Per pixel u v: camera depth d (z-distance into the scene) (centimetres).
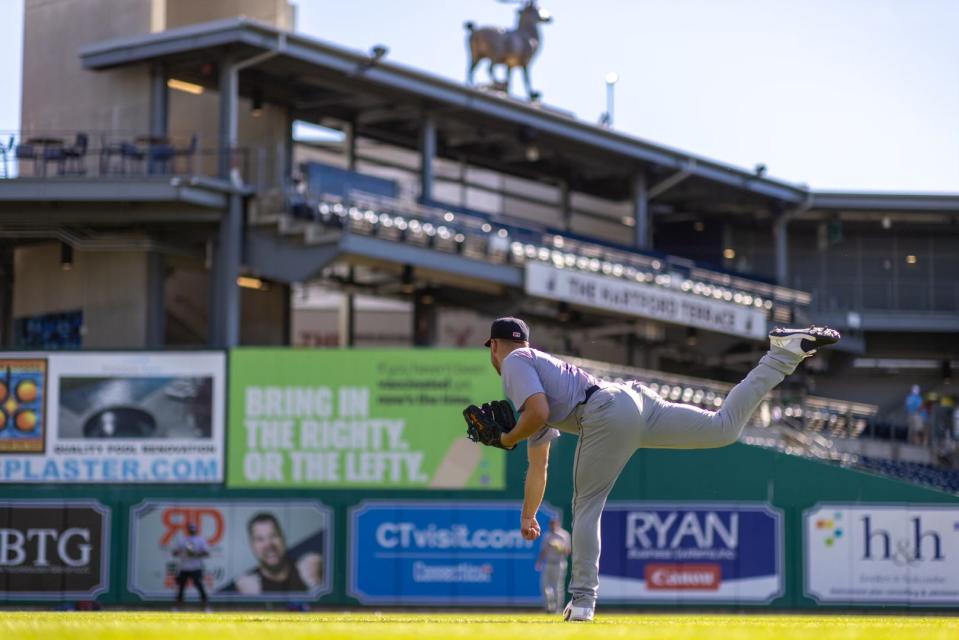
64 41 7525
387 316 9925
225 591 5994
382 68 7244
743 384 1546
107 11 7425
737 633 1051
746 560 6038
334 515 6031
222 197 6806
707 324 8425
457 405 6069
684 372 9806
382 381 6088
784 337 1515
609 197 9662
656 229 10150
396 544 6012
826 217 10144
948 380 10612
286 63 7044
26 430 6094
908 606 6031
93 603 5981
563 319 8031
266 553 6016
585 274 7750
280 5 7769
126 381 6119
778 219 9769
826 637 1009
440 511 6025
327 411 6084
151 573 6000
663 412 1551
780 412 7656
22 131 7419
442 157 8819
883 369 10556
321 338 9844
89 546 6006
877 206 9800
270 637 942
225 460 6069
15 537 6028
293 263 6775
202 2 7944
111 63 7119
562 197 9388
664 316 8138
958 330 10144
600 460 1545
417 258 7025
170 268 7512
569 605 1590
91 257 7244
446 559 6000
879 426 8431
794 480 6075
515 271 7475
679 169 8831
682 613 5997
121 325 7112
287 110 7706
